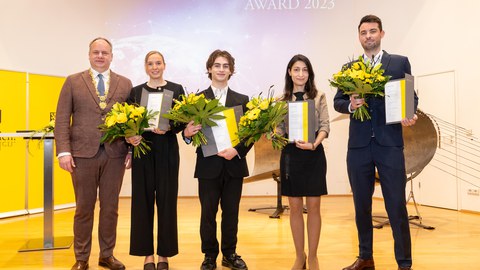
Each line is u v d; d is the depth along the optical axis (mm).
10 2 6723
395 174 2670
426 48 6312
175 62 7359
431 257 3342
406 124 2527
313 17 7402
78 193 2977
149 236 2859
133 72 7309
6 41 6695
